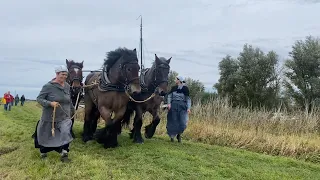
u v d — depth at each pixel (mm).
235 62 40812
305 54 35625
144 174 6887
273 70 38500
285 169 8227
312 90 34281
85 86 9781
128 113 10258
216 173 7219
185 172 7168
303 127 13977
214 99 16828
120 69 8609
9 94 28438
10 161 7797
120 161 7859
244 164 8367
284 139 11523
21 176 6719
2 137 10797
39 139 7438
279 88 38281
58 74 7531
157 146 9594
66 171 6934
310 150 10805
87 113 10445
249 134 12211
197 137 12492
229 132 12500
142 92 9828
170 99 10766
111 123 8859
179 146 10078
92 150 8906
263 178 7168
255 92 38094
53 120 7277
